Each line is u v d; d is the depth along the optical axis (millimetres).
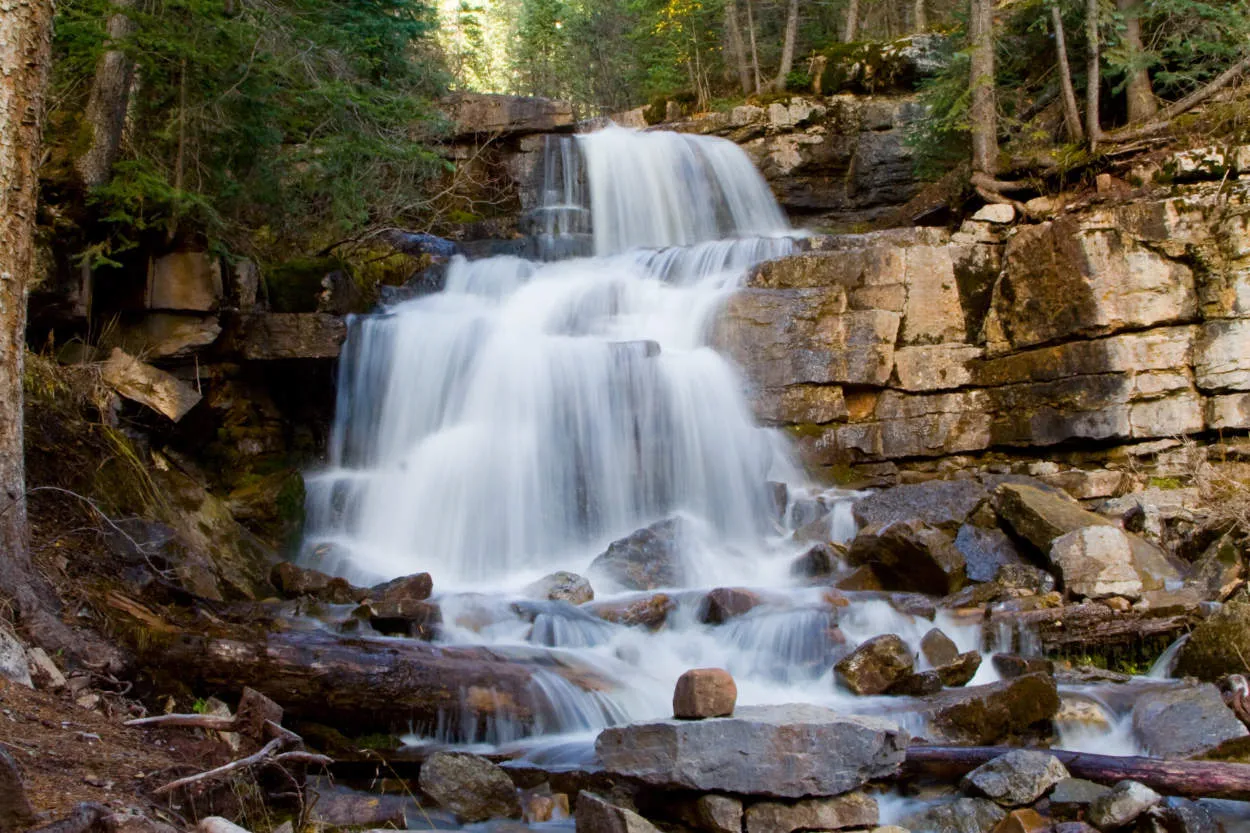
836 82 21344
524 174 20953
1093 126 14414
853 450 13484
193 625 7355
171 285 11680
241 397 12742
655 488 12789
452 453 12539
